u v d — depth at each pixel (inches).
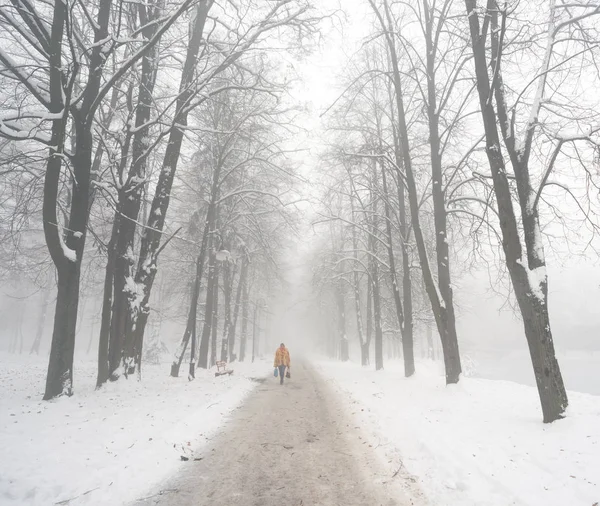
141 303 462.3
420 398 366.9
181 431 247.1
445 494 161.2
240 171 740.0
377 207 760.3
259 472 190.7
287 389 501.0
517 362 1733.5
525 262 259.6
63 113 330.3
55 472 173.2
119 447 211.0
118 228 467.2
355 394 435.8
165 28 343.9
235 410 339.3
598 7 261.4
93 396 368.5
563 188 311.7
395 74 469.4
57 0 323.9
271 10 414.9
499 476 167.3
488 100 284.0
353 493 166.9
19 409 303.6
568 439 198.5
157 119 405.7
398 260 842.8
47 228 349.1
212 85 560.4
